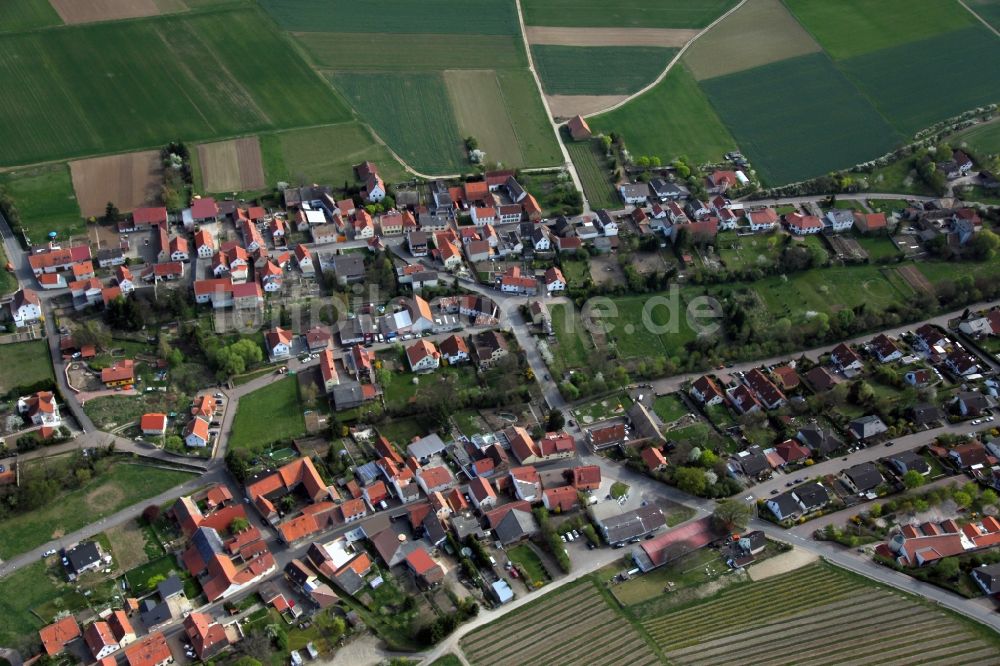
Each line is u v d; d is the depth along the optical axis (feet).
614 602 598.75
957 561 616.80
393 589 602.85
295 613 581.94
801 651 567.59
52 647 549.13
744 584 612.70
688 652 566.77
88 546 602.03
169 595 579.48
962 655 565.94
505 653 562.66
